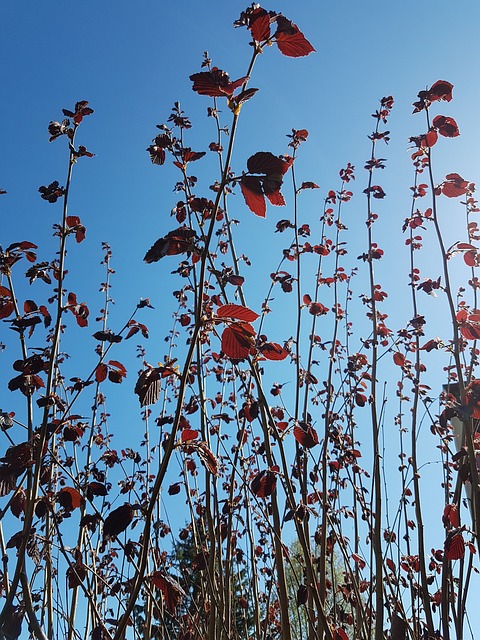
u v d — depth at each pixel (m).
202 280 0.73
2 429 1.06
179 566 1.83
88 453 1.79
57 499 1.05
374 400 1.59
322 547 1.48
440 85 1.29
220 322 0.75
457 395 1.67
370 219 1.76
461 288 1.72
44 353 1.07
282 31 0.79
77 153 1.16
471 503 1.26
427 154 1.32
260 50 0.80
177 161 1.38
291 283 1.60
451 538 1.18
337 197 1.99
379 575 1.43
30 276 1.15
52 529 1.38
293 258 1.67
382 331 1.77
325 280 1.88
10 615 0.86
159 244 0.79
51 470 1.32
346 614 1.79
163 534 1.97
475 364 1.66
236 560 2.11
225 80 0.78
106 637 1.16
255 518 1.89
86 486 1.28
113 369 1.21
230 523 1.53
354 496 1.84
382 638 1.39
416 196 1.69
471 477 1.17
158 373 0.76
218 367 1.89
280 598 1.20
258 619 1.64
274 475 1.05
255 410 1.16
